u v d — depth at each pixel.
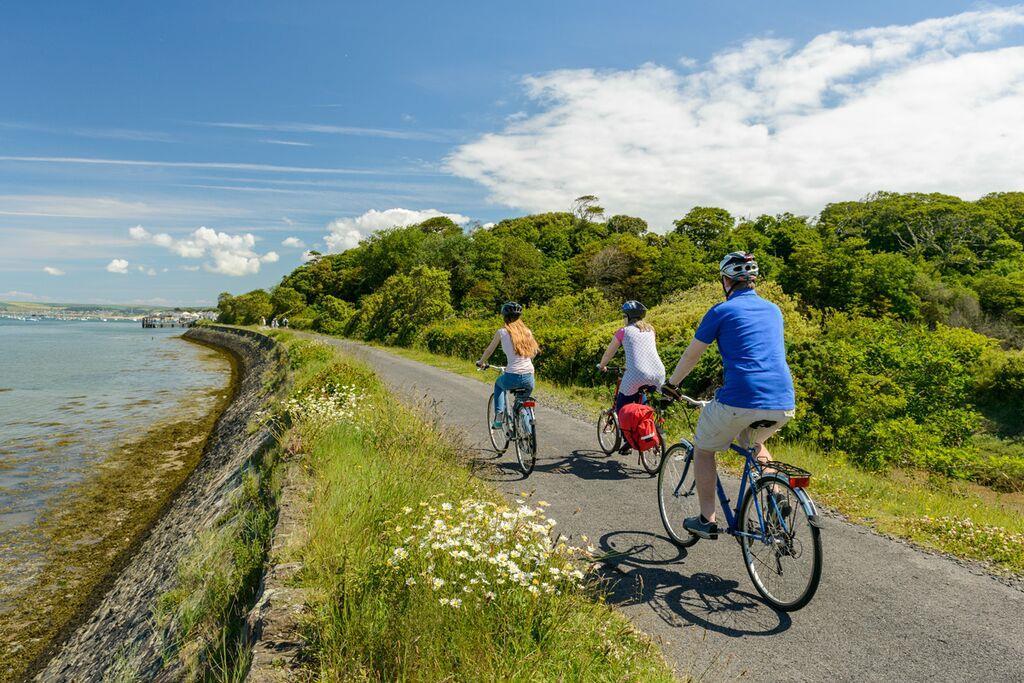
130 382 33.66
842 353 10.38
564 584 3.34
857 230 102.75
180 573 5.41
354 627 2.77
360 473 5.46
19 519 10.56
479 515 3.54
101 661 5.35
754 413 3.61
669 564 4.40
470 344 23.61
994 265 76.19
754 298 3.85
